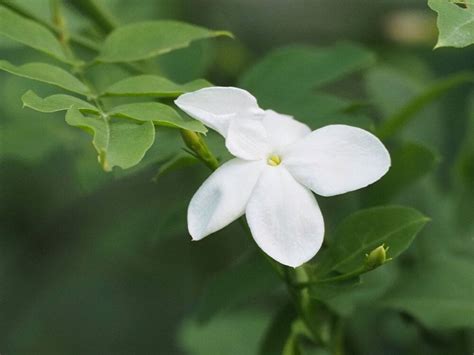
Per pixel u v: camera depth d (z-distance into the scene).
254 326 0.41
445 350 0.33
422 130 0.38
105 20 0.36
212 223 0.27
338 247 0.29
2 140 0.36
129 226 0.42
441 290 0.31
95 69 0.33
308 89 0.33
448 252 0.34
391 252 0.29
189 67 0.35
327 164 0.27
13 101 0.36
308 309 0.30
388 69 0.37
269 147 0.28
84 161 0.31
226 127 0.27
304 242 0.27
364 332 0.36
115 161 0.26
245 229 0.29
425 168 0.32
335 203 0.38
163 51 0.30
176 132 0.30
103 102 0.30
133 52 0.30
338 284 0.29
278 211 0.27
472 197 0.35
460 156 0.35
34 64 0.29
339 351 0.32
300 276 0.29
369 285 0.32
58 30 0.34
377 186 0.33
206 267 0.42
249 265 0.32
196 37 0.30
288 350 0.31
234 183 0.27
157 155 0.30
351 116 0.32
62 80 0.29
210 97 0.27
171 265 0.42
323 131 0.28
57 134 0.36
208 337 0.41
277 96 0.33
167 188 0.42
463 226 0.35
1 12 0.31
